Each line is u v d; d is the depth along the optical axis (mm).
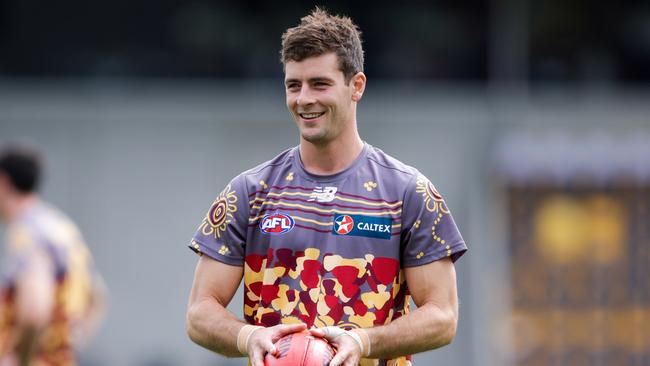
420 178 12461
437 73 39375
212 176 36594
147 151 36438
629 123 38312
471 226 37594
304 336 11711
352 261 12141
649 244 38031
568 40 39938
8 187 20781
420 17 39250
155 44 38188
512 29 39688
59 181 36062
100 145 36312
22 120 36375
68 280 20812
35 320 19938
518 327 37500
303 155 12555
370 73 39062
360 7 39031
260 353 11648
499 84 39562
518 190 37844
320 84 12062
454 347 37156
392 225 12227
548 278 37875
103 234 35875
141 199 36156
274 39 38625
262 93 38344
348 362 11516
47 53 37562
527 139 37969
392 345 11836
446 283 12320
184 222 36188
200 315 12328
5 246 34156
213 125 36719
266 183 12562
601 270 37938
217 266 12516
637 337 37969
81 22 37812
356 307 12078
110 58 37969
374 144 37719
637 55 40062
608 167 38125
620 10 39969
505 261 37625
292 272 12203
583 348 37812
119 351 35125
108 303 35312
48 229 20703
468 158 37812
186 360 35219
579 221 38000
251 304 12453
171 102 37531
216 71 38375
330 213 12250
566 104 39656
